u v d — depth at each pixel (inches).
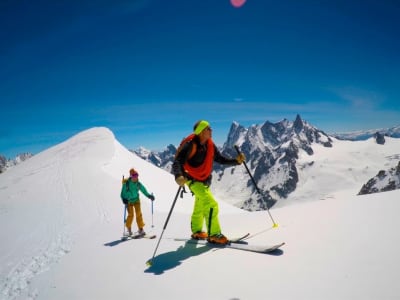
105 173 1195.9
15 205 896.3
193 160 229.6
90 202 738.8
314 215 263.7
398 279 138.7
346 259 167.9
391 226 201.3
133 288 175.3
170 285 171.3
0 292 232.1
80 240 358.3
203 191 231.3
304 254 184.7
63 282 208.1
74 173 1288.1
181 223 354.3
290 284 151.6
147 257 225.0
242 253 201.3
